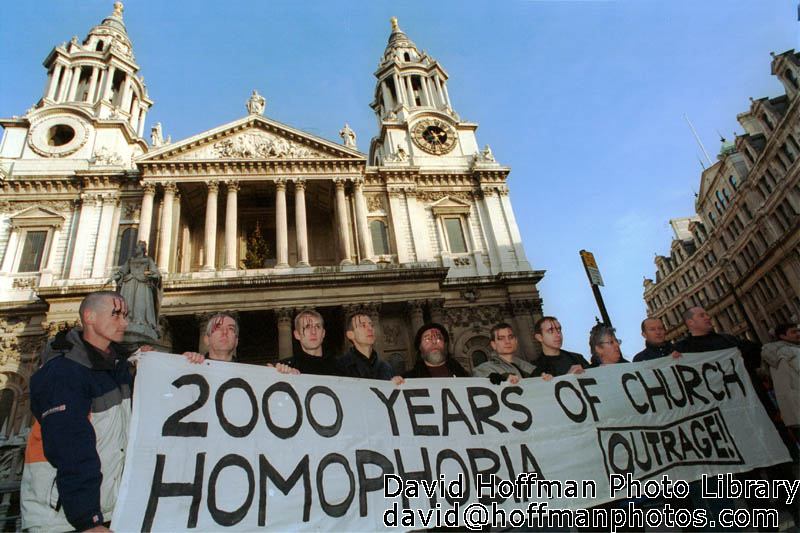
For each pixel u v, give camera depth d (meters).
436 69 48.12
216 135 35.56
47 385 4.34
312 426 5.86
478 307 34.66
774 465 7.93
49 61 41.94
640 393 7.58
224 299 29.17
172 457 5.00
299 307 29.72
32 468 4.74
